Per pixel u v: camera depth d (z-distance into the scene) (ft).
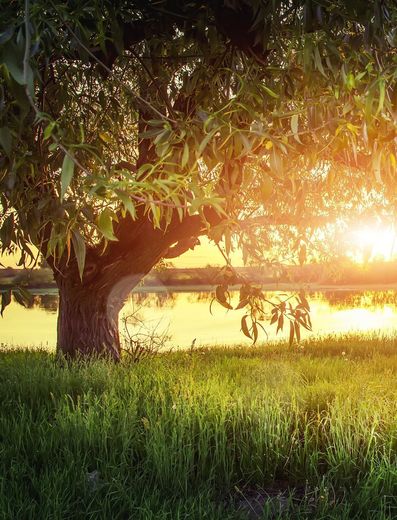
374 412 17.70
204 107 12.76
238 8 10.19
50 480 13.91
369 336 58.44
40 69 10.30
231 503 13.08
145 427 17.61
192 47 14.51
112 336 34.06
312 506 13.62
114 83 15.44
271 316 9.95
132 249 32.30
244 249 10.35
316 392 21.84
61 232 6.68
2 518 12.10
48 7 6.97
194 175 6.79
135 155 23.99
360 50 8.74
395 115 7.34
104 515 12.28
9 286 7.95
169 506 12.75
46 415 19.98
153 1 10.84
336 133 7.77
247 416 17.89
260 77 10.98
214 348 51.49
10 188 7.46
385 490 13.67
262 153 7.27
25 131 9.45
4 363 32.53
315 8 8.20
